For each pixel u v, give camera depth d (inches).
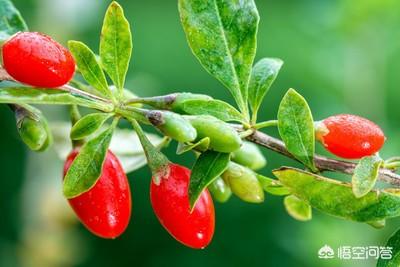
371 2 26.4
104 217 10.4
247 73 10.7
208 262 46.8
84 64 10.3
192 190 10.0
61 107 23.6
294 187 10.1
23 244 30.5
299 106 10.3
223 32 10.7
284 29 70.2
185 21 10.7
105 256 46.9
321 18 27.9
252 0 10.7
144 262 47.8
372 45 27.3
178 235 10.5
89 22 33.8
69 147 13.2
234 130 10.1
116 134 12.4
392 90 54.2
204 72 63.4
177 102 10.3
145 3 78.2
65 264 31.3
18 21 11.7
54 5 31.2
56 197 29.2
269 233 46.4
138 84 24.4
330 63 27.5
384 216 10.1
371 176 10.0
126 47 10.4
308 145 10.4
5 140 45.6
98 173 10.1
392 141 25.5
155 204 10.5
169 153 47.7
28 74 9.9
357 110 27.4
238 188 10.9
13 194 44.1
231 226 46.9
